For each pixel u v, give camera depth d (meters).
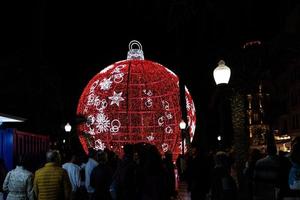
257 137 37.44
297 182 5.77
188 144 17.48
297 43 11.52
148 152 6.36
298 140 5.92
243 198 8.34
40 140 17.06
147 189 6.21
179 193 18.22
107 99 16.86
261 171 6.58
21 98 22.27
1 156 12.77
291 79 41.06
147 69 17.31
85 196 10.48
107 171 9.09
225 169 7.98
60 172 6.73
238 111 10.41
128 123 16.70
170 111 17.08
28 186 6.83
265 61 10.58
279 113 42.78
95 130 17.02
